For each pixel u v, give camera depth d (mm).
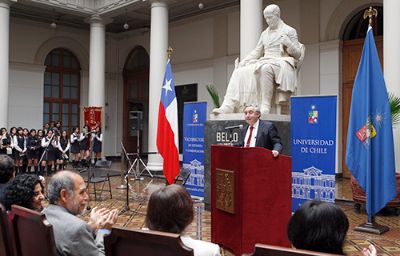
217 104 9398
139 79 17891
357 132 5559
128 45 18000
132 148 18391
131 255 1696
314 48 11875
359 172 5539
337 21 11477
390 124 5438
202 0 13930
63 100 17125
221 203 3549
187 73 15562
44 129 14344
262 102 6203
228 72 14094
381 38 10875
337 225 1481
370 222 5531
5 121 12477
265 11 6539
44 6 13555
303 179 5676
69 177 2354
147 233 1610
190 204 1874
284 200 3512
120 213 6695
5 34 12414
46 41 16484
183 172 6406
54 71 16906
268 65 6176
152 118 12047
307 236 1491
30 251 2078
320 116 5539
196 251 1811
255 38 9312
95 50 14578
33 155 12648
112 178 11594
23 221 2088
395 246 4789
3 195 2646
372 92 5504
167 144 6668
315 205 1538
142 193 8883
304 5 12125
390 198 5375
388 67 7320
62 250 2109
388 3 7344
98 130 14367
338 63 11430
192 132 7410
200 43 15117
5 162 3174
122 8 13594
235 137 6117
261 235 3371
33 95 16109
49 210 2275
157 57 12117
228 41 14141
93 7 14422
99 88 14625
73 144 14125
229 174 3408
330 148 5469
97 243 2375
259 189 3359
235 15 13930
